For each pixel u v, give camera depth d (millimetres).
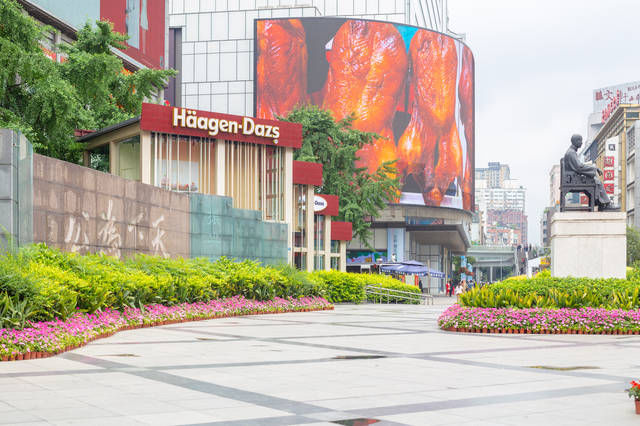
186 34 96375
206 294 25562
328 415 7590
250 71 94562
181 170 34531
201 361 12234
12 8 29031
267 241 35812
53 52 45938
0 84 28906
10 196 17984
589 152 187250
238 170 36125
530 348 14945
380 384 9805
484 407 8125
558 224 22859
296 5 94625
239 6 95625
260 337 17219
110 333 17500
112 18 57812
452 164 95625
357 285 43031
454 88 96188
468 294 21250
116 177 25859
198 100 95438
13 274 13648
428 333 18984
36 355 12578
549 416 7621
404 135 90938
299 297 31828
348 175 61906
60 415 7418
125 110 42625
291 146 37688
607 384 9891
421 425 7117
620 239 22469
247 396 8742
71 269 18547
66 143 35219
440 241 100375
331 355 13344
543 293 20734
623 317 19203
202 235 32062
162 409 7809
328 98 89875
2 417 7297
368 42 90375
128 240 26594
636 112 136125
